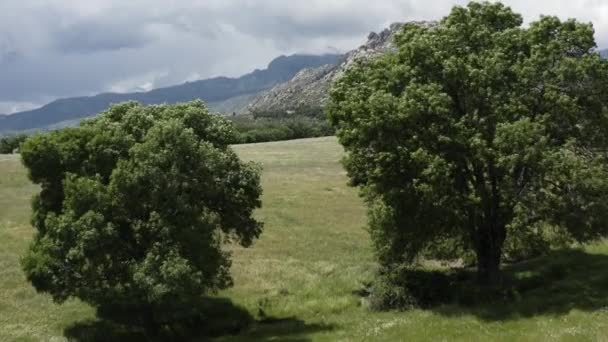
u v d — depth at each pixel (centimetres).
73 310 3450
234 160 3338
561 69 3256
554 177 3228
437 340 2717
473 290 3488
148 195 2947
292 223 5434
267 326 3350
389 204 3500
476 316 3119
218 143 3353
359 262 4441
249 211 3378
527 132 3070
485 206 3462
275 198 6319
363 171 3641
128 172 2898
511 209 3375
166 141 3033
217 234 3247
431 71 3522
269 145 11150
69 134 3134
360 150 3584
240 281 4016
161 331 3303
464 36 3612
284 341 2961
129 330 3269
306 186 7006
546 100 3322
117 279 2933
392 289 3581
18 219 5153
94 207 2884
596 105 3362
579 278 3638
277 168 8250
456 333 2822
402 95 3450
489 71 3331
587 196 3219
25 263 2945
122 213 2927
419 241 3616
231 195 3262
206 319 3466
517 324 2900
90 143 3066
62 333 3172
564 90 3344
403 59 3612
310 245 4834
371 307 3556
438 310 3316
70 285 2898
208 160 3081
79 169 3086
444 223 3488
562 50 3359
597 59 3269
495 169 3391
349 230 5278
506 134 3098
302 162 8806
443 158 3294
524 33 3528
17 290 3656
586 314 2902
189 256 2906
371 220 3762
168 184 2936
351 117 3547
